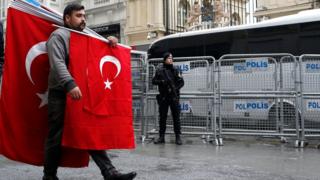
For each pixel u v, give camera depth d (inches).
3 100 180.1
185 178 218.4
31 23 183.6
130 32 949.2
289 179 221.5
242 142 396.5
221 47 524.7
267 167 258.2
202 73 402.3
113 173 183.6
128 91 195.9
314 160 288.0
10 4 180.2
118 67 192.5
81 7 185.2
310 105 377.7
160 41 568.1
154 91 414.9
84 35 182.2
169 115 421.1
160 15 912.3
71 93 169.3
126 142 191.6
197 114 401.4
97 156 185.6
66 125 176.2
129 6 955.3
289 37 478.9
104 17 1005.8
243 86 399.2
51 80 176.4
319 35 464.8
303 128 366.0
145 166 251.1
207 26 800.9
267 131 387.2
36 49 184.2
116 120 189.0
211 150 338.6
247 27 507.5
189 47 547.5
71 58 177.2
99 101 183.6
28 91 184.2
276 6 751.7
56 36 175.9
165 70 375.9
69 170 231.3
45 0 1055.6
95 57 184.4
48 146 179.0
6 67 179.9
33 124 185.8
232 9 995.3
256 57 397.4
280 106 383.6
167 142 393.7
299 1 721.0
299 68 375.6
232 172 237.1
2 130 180.1
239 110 395.2
